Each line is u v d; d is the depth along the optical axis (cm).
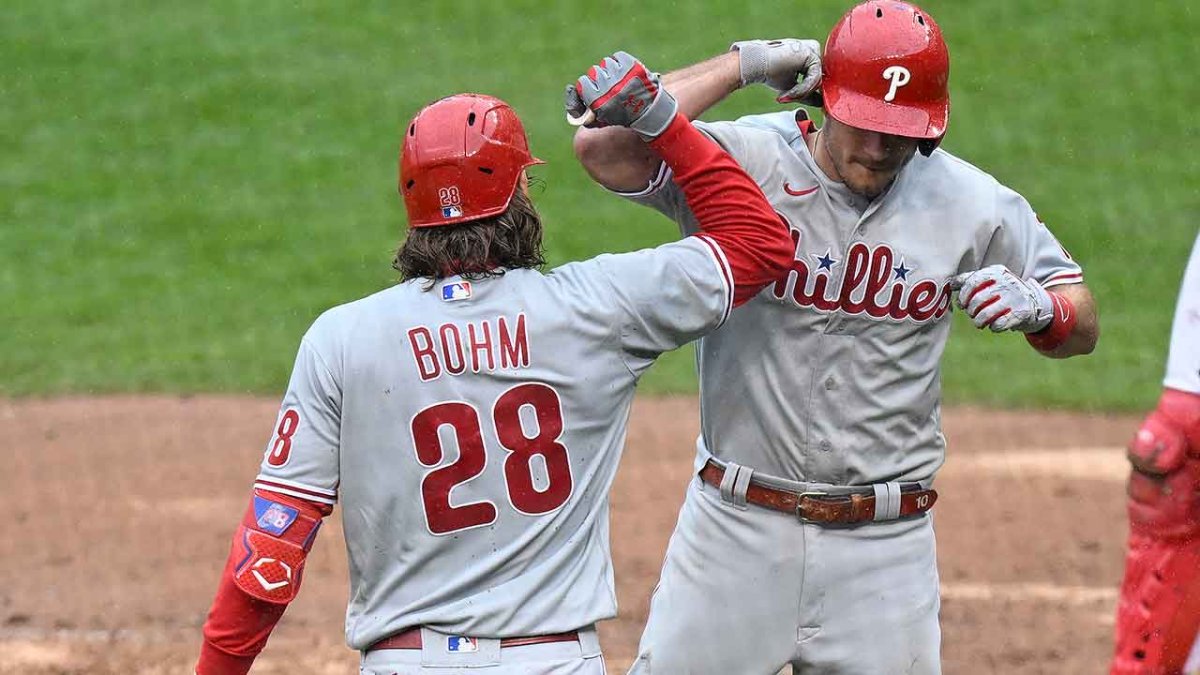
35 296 4188
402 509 1248
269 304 4128
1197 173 4841
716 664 1533
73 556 2644
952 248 1448
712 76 1445
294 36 5997
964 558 2597
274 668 2169
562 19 6053
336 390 1241
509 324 1245
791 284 1442
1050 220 4556
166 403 3469
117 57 5825
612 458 1303
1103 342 3838
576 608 1260
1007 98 5375
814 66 1450
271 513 1233
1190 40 5706
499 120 1266
